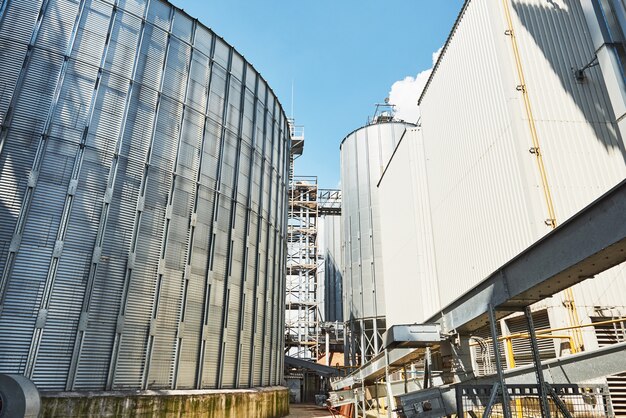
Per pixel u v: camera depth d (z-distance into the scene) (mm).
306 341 60094
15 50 19516
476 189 26156
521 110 22281
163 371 20203
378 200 56469
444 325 15320
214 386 22594
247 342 26172
